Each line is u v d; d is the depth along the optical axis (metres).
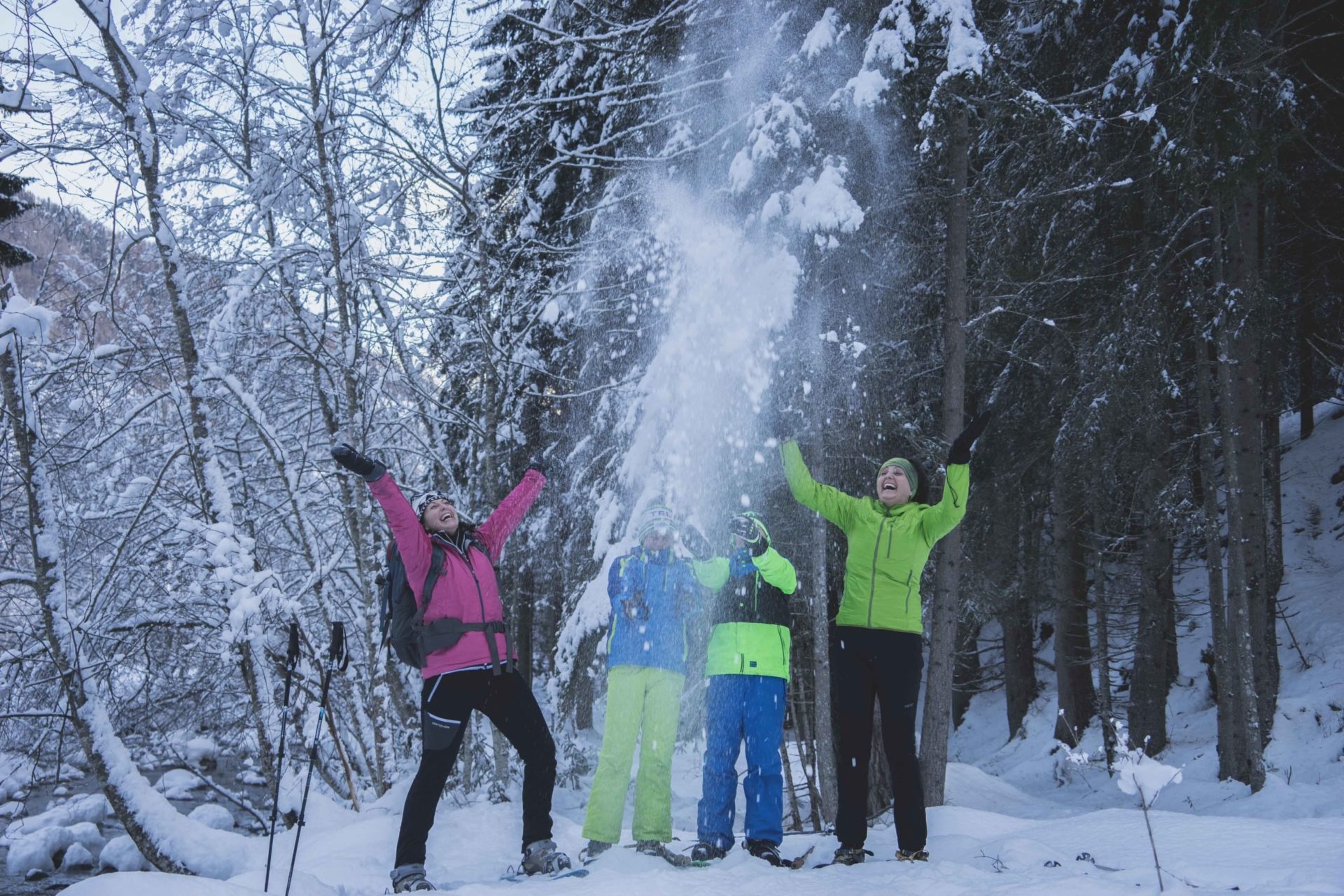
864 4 6.72
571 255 8.36
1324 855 3.48
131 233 6.68
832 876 3.47
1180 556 15.63
